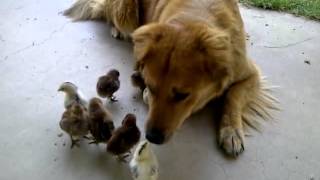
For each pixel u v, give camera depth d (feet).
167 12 3.02
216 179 2.76
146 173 2.58
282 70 3.58
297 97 3.34
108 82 3.13
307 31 3.97
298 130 3.09
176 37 2.56
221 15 2.91
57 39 3.83
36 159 2.85
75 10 4.08
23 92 3.32
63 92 3.28
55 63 3.58
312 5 4.23
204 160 2.87
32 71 3.50
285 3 4.23
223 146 2.93
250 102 3.25
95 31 3.95
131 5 3.58
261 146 2.97
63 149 2.92
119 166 2.82
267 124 3.14
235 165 2.85
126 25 3.71
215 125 3.11
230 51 2.65
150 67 2.57
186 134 3.05
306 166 2.85
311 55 3.72
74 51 3.71
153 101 2.64
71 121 2.80
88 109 2.97
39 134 3.01
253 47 3.80
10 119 3.11
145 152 2.53
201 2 2.94
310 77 3.51
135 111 3.20
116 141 2.71
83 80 3.43
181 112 2.65
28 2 4.24
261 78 3.41
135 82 3.23
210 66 2.53
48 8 4.17
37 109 3.19
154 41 2.58
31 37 3.83
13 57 3.62
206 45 2.51
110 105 3.24
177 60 2.49
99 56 3.67
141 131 3.06
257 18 4.13
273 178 2.77
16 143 2.95
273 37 3.91
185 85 2.53
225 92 3.22
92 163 2.83
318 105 3.28
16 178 2.73
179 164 2.84
